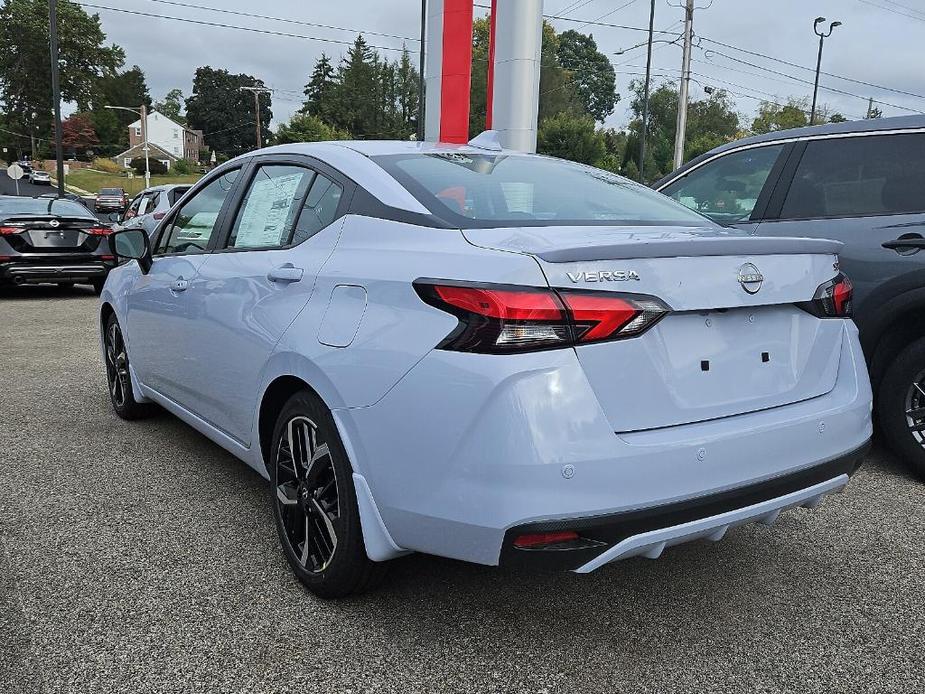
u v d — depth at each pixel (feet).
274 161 11.04
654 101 258.78
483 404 6.74
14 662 7.55
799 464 7.92
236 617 8.45
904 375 12.70
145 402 14.98
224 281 10.60
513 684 7.40
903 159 13.00
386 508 7.55
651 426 7.16
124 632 8.12
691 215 10.07
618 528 6.78
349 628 8.28
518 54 35.01
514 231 7.86
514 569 6.83
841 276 9.02
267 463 9.98
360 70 319.68
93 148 359.25
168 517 11.08
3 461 13.34
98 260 35.88
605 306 6.87
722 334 7.71
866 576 9.67
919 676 7.61
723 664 7.77
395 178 9.11
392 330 7.54
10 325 28.22
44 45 304.09
